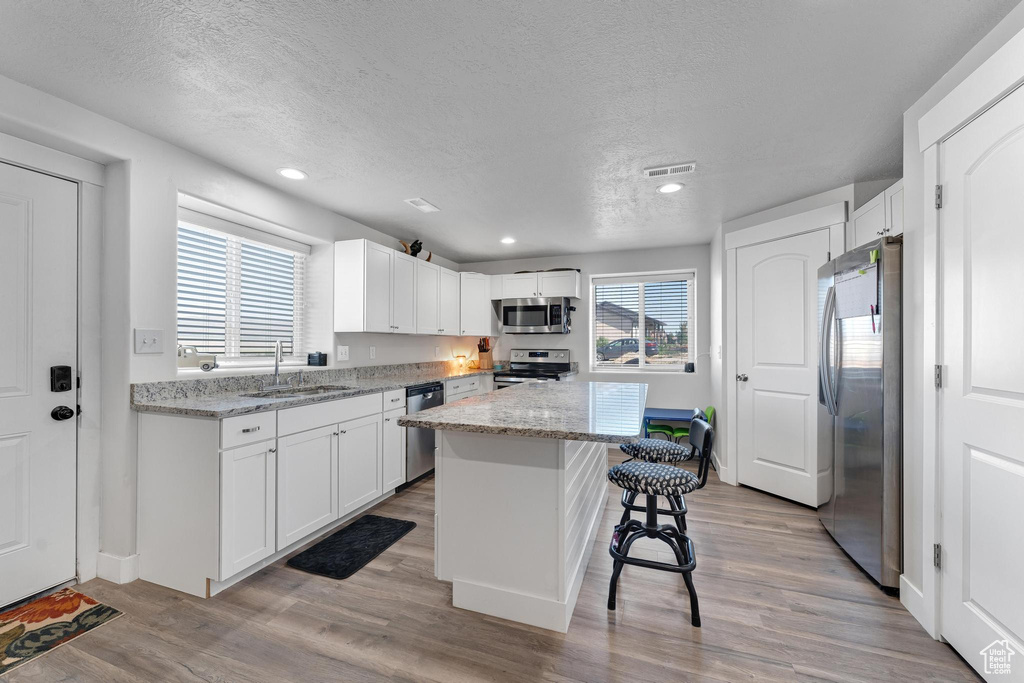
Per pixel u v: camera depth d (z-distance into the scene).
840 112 1.87
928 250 1.63
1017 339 1.26
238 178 2.52
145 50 1.46
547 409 1.95
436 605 1.82
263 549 2.04
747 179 2.62
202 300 2.59
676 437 4.28
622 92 1.72
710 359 4.40
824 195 2.84
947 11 1.29
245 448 1.95
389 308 3.50
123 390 1.98
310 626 1.68
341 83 1.66
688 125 1.98
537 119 1.92
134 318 2.00
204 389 2.34
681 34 1.39
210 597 1.87
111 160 1.97
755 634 1.63
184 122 1.94
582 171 2.50
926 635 1.62
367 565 2.16
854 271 2.08
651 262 4.64
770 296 3.16
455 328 4.61
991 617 1.36
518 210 3.25
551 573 1.66
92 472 1.99
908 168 1.81
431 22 1.33
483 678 1.41
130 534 1.99
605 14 1.30
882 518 1.89
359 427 2.73
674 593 1.91
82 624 1.68
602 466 2.80
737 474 3.45
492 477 1.74
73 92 1.71
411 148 2.21
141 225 2.03
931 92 1.67
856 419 2.09
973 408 1.43
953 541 1.52
